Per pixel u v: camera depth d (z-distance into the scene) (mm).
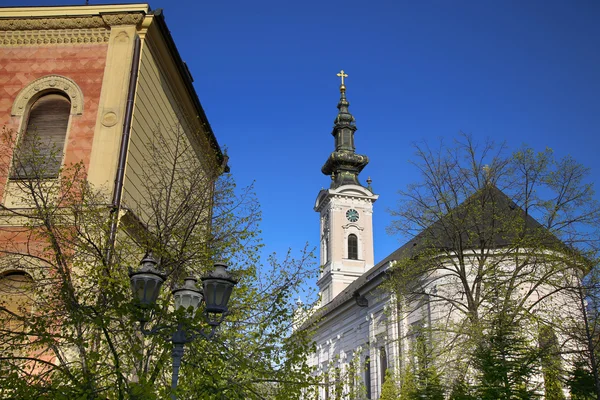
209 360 11344
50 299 12211
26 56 18484
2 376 10617
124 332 11227
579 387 22906
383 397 31297
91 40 18562
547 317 26531
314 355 58969
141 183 17906
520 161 27297
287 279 14969
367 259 76125
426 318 32375
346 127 83875
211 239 15258
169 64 20578
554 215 26203
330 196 78000
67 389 9953
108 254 13438
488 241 27781
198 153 23875
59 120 17812
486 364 18750
